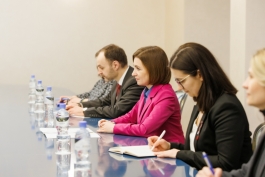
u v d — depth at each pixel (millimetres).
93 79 6137
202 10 5355
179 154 2018
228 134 1951
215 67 2039
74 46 6070
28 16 5957
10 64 5965
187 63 2031
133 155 2076
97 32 6094
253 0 3803
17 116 3357
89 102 3902
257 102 1384
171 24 5871
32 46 5992
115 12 6109
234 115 1970
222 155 1941
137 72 2771
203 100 2035
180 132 2760
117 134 2703
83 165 1852
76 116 3479
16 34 5953
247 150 2025
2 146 2256
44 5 5977
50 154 2062
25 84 6004
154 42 6203
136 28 6160
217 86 2025
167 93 2711
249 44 3826
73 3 6027
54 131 2691
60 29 6027
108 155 2092
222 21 5379
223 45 5391
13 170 1761
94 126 2992
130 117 3047
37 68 6020
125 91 3396
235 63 3998
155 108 2676
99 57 3518
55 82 6070
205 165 1958
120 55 3492
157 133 2715
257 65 1366
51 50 6031
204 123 2074
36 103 3691
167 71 2748
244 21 3826
